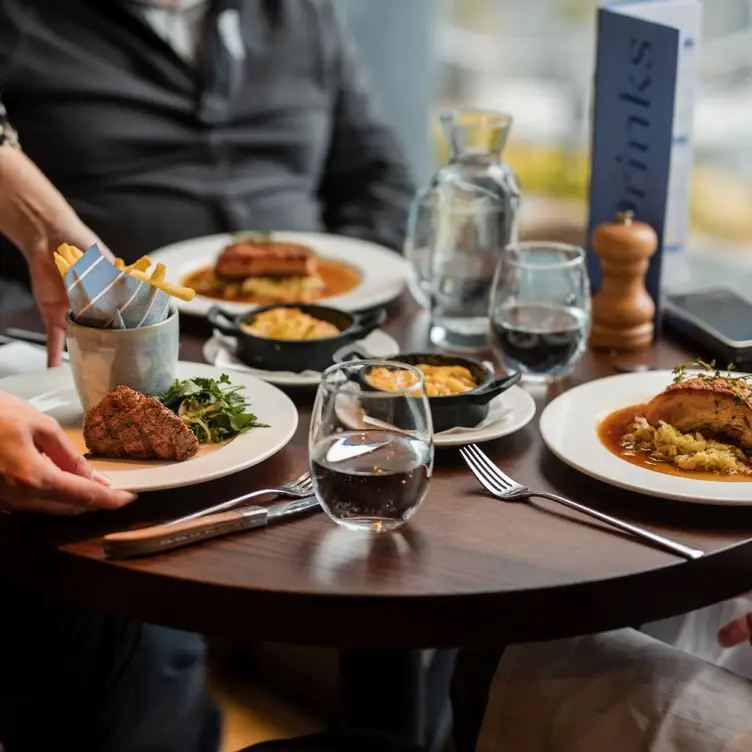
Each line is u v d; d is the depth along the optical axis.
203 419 1.17
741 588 1.02
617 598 0.94
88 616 1.64
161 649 1.77
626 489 1.08
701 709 1.11
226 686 2.19
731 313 1.61
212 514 1.04
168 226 2.45
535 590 0.92
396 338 1.57
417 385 1.00
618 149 1.58
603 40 1.57
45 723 1.64
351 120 2.71
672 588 0.96
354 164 2.70
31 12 2.36
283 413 1.21
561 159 3.44
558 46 3.36
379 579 0.94
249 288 1.73
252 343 1.40
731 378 1.21
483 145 1.52
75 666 1.65
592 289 1.69
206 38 2.48
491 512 1.06
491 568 0.95
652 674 1.15
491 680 1.29
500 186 1.52
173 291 1.19
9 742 1.61
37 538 1.01
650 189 1.54
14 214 1.55
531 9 3.36
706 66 3.09
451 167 1.54
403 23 3.21
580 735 1.14
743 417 1.14
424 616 0.92
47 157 2.39
